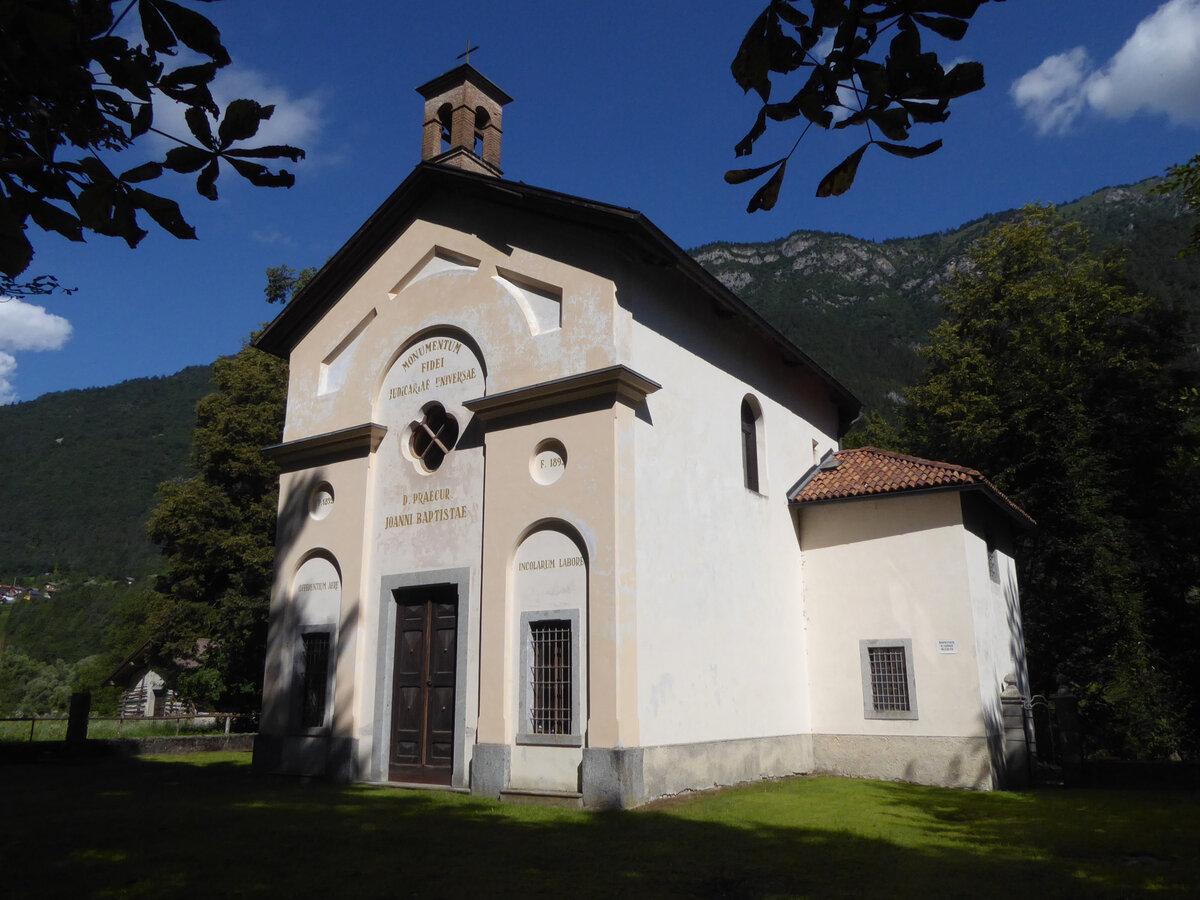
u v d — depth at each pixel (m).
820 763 16.80
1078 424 25.31
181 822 10.33
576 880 7.75
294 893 7.21
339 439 16.08
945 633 16.06
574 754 12.12
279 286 33.44
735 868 8.30
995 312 29.52
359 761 14.51
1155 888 7.57
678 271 14.32
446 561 14.32
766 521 16.73
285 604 16.38
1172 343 27.91
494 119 18.11
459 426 14.76
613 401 12.84
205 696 28.22
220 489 30.06
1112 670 23.92
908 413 32.59
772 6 3.00
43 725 28.77
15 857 8.41
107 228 3.07
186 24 2.88
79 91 3.02
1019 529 20.84
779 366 18.52
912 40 2.82
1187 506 25.67
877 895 7.33
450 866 8.21
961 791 14.66
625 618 12.27
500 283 14.67
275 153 3.13
